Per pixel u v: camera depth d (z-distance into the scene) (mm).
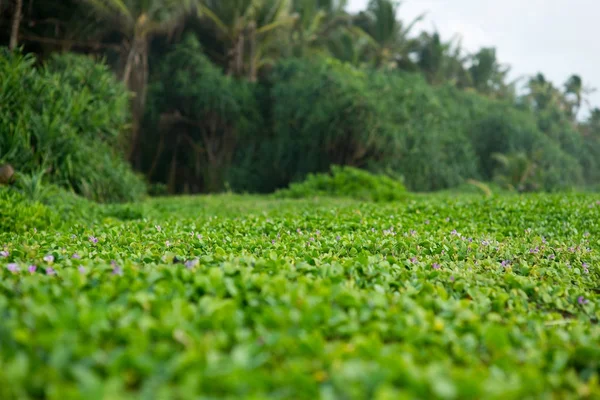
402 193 18375
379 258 6094
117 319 3209
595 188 35438
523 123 37562
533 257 6797
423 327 3449
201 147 31297
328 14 37812
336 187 20203
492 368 2873
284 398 2379
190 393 2256
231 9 30406
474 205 12430
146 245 6793
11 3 22188
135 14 26312
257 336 3084
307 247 6848
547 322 4090
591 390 2740
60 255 5629
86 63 17172
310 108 27922
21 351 2635
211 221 10164
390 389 2275
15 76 13156
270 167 30250
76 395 2141
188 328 2949
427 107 29312
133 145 28797
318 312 3383
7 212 8812
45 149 13141
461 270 5766
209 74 29516
